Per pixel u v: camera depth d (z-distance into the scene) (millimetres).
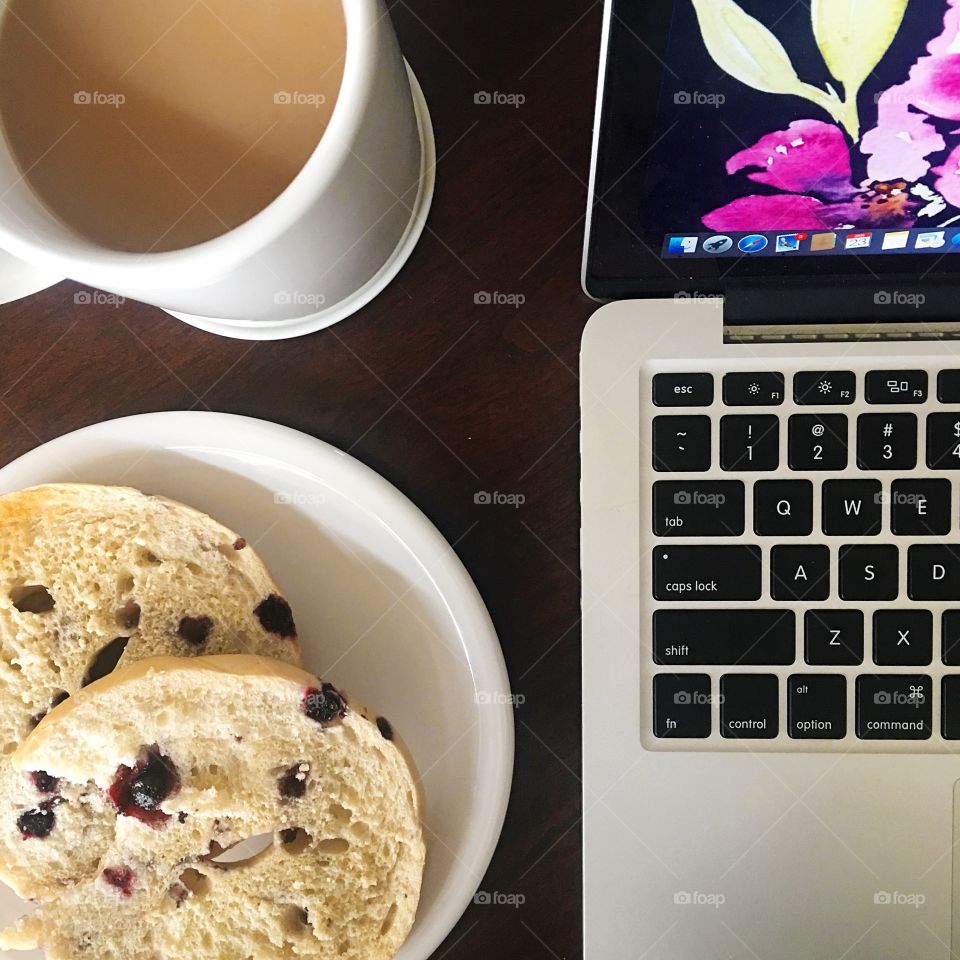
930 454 318
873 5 238
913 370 317
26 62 291
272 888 341
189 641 348
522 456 362
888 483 318
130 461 356
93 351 370
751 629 321
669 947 330
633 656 323
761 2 243
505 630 360
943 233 309
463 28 356
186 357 368
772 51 251
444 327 362
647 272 326
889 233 309
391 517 349
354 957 341
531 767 359
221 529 346
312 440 351
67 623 349
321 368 365
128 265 258
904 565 318
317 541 355
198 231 291
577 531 360
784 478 320
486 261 360
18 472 352
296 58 290
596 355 324
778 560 320
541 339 361
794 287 329
